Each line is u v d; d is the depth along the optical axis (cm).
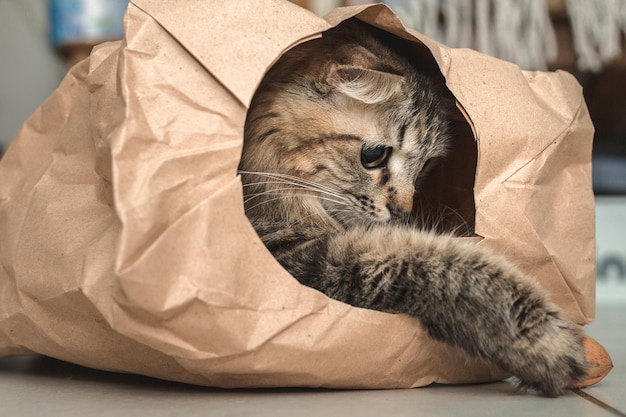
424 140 174
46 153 143
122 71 113
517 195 138
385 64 164
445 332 128
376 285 131
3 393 133
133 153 108
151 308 105
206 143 112
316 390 130
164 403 120
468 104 137
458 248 132
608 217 332
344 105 162
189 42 116
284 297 116
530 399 125
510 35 302
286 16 122
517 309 126
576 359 127
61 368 160
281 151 162
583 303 146
